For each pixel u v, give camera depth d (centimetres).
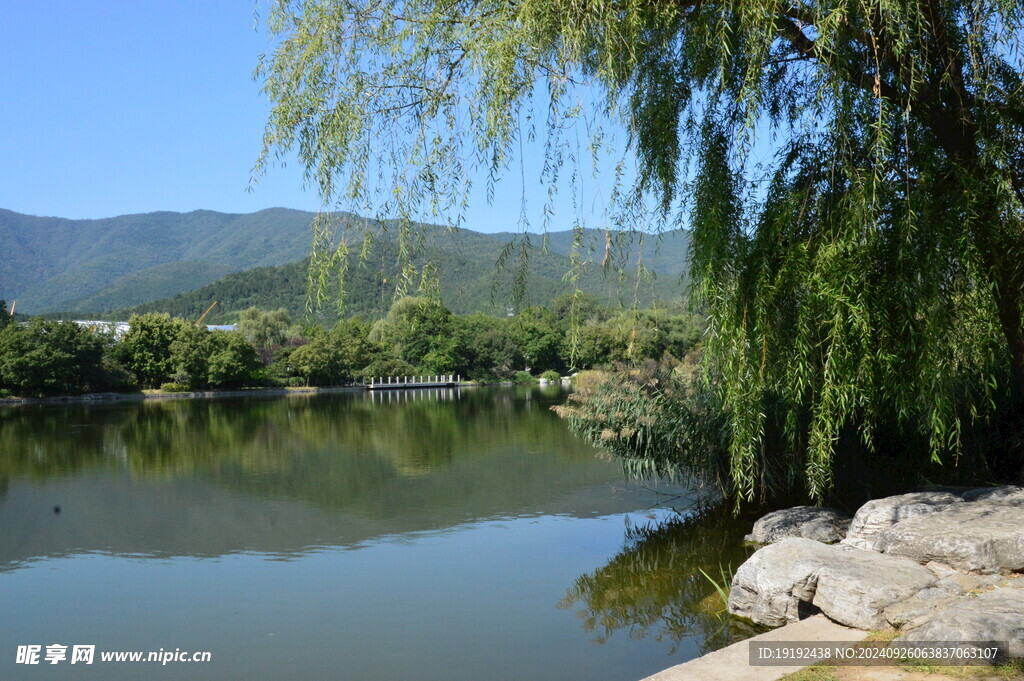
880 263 467
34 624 636
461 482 1345
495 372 6488
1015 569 502
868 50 479
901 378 487
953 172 473
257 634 606
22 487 1355
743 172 505
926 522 578
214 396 4884
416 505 1143
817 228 514
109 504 1184
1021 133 487
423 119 508
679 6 503
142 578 770
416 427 2452
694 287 502
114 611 667
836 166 490
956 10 485
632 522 1002
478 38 472
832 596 470
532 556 841
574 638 588
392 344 6300
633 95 496
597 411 1048
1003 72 506
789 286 487
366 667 534
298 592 718
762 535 831
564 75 474
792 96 561
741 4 450
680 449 998
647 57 496
